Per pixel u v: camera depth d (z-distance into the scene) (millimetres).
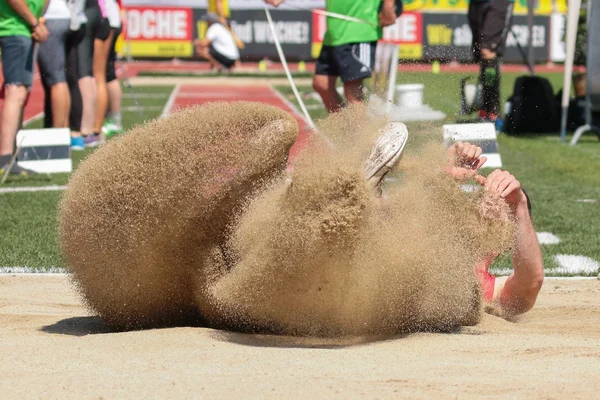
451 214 11180
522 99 39875
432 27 77438
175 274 10648
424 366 8844
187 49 84125
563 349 9695
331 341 10266
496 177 11586
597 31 36469
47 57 30125
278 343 10102
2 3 26422
